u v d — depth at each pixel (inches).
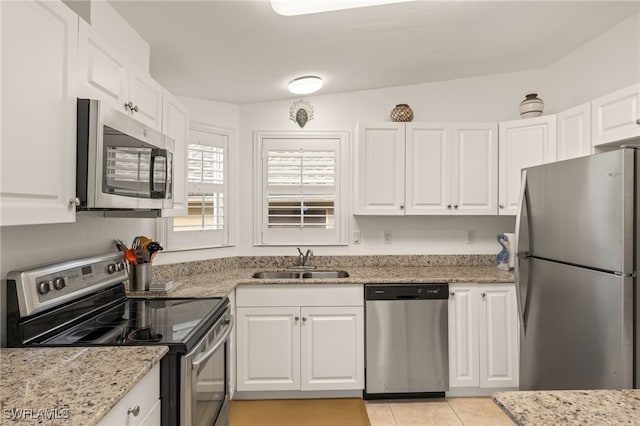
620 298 52.7
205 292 81.5
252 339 98.7
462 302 101.0
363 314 100.0
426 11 77.7
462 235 124.0
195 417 50.4
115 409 36.1
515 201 109.7
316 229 123.8
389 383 99.3
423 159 113.1
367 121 122.3
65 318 56.9
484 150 112.9
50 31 43.8
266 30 77.4
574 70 108.3
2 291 48.5
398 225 124.3
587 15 87.9
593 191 57.5
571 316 62.1
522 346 76.6
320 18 74.5
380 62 102.0
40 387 36.2
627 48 90.7
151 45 81.4
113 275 69.4
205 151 114.3
